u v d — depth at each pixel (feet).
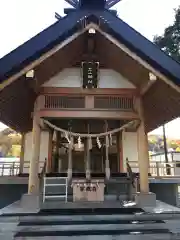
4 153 112.27
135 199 19.43
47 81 21.57
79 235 12.47
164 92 21.21
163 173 43.42
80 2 18.65
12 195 29.35
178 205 31.86
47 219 14.48
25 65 17.58
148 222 14.12
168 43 49.16
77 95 21.31
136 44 18.21
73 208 17.24
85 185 21.71
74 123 32.55
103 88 21.38
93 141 33.47
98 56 22.77
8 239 13.21
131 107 21.29
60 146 34.24
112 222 14.05
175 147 130.31
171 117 26.89
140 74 20.13
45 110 20.39
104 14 18.49
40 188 20.89
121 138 34.63
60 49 18.37
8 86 18.29
